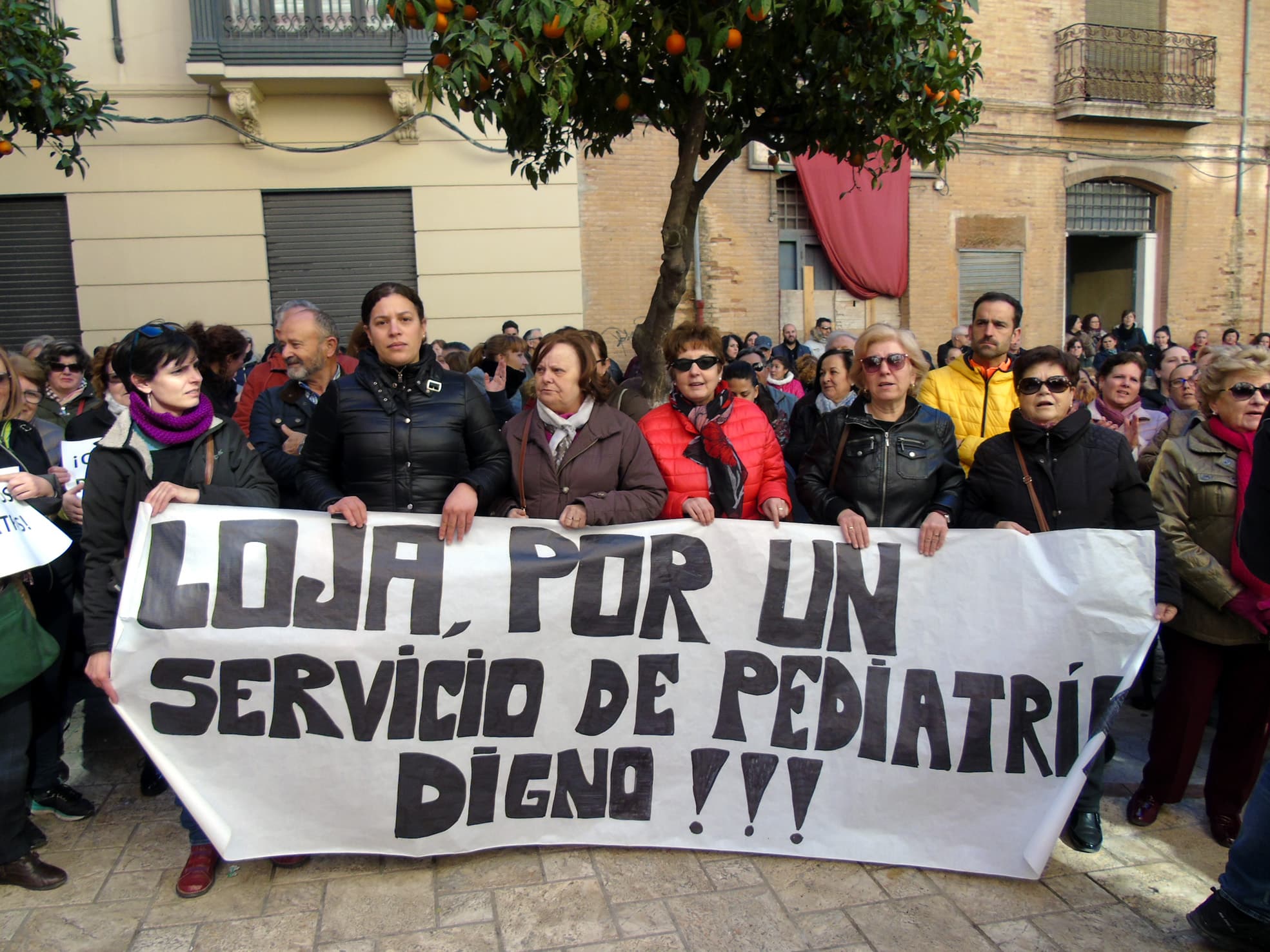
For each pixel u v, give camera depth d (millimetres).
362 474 3049
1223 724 3184
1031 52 11836
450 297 9703
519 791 2990
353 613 2922
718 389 3371
